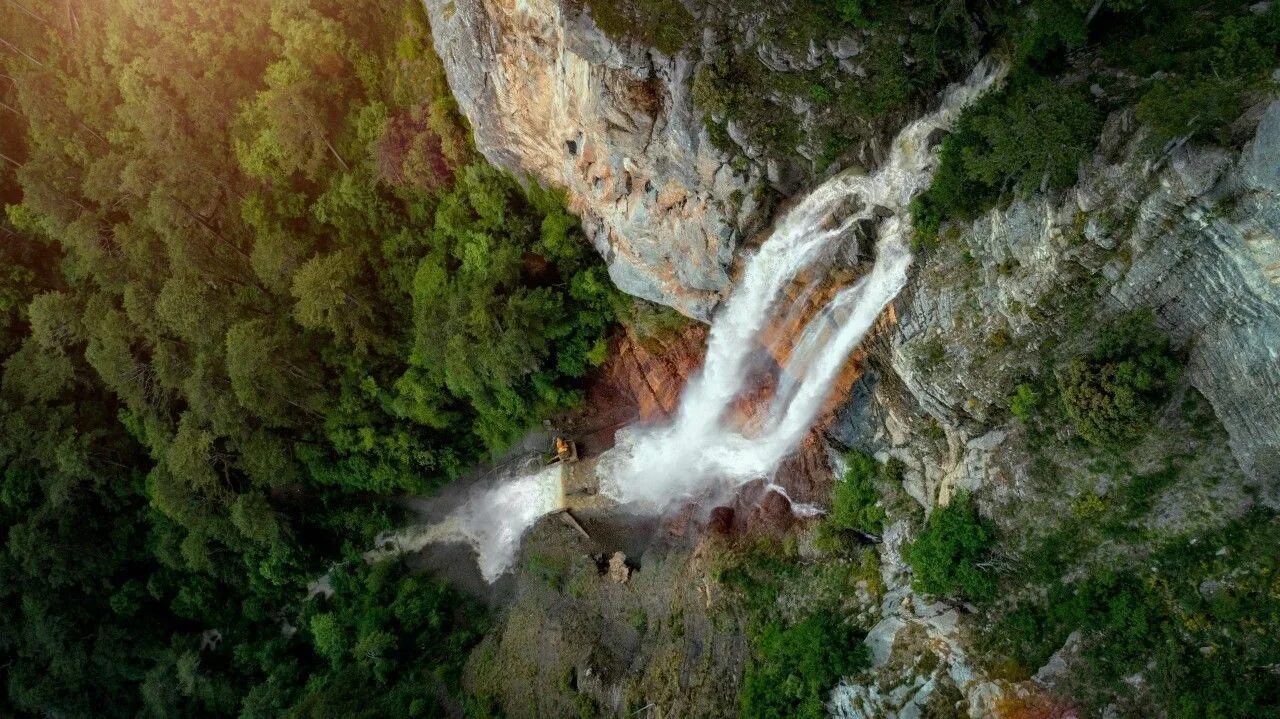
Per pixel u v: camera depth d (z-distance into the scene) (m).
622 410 53.28
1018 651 32.09
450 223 48.88
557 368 52.19
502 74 41.50
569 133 41.88
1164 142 25.38
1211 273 26.58
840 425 42.12
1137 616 29.72
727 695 40.16
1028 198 30.17
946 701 32.59
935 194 33.28
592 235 47.72
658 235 43.22
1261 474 28.30
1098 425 30.47
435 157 48.06
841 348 40.44
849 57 34.62
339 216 51.47
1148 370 29.34
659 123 38.34
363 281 52.53
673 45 35.53
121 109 52.44
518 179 48.00
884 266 36.88
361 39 47.84
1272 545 28.05
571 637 49.88
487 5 38.84
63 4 53.44
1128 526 30.89
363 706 53.75
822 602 39.25
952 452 36.59
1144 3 29.78
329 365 54.91
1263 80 24.78
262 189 52.69
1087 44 30.92
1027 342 32.25
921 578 35.34
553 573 53.28
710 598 43.19
